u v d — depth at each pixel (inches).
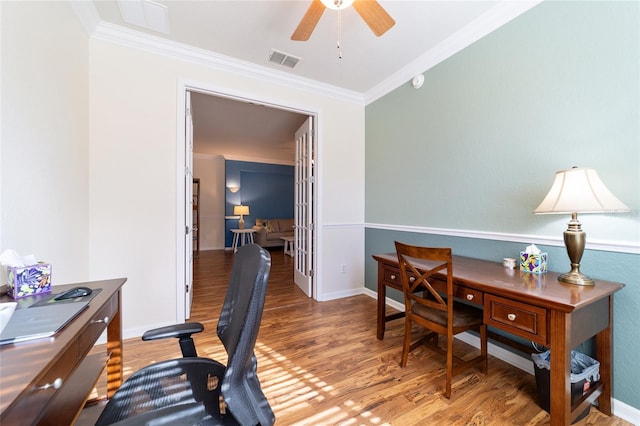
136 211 87.4
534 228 70.2
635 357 54.2
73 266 70.1
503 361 76.1
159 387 38.4
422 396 61.4
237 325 33.7
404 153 111.0
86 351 35.4
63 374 29.1
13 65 45.9
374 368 72.2
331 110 126.6
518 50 73.1
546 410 56.7
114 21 79.7
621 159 55.9
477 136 83.6
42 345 28.0
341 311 113.0
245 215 295.0
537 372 58.7
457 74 89.2
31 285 41.9
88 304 39.6
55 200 60.6
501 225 77.7
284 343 85.7
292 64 104.1
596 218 59.9
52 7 58.9
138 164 87.6
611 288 52.1
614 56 56.7
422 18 78.6
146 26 82.1
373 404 58.9
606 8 57.8
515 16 73.5
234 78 103.6
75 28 71.1
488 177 80.7
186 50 92.9
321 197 125.6
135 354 77.8
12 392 20.8
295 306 118.7
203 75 97.7
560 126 65.1
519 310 51.2
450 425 53.1
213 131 193.2
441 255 61.6
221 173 283.7
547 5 67.2
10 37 45.1
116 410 33.8
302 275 142.5
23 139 48.8
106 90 83.0
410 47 93.0
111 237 84.1
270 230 284.5
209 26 82.4
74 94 70.6
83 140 76.4
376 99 126.0
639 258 53.9
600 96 58.6
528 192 71.3
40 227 54.5
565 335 44.9
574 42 62.6
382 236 124.0
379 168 125.3
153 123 89.6
